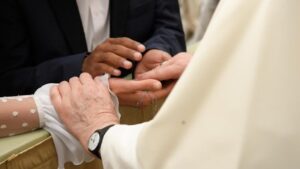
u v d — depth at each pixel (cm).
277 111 61
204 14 146
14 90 103
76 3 107
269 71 60
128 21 114
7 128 81
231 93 62
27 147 80
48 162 84
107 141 76
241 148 62
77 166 88
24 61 106
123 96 89
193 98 64
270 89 61
